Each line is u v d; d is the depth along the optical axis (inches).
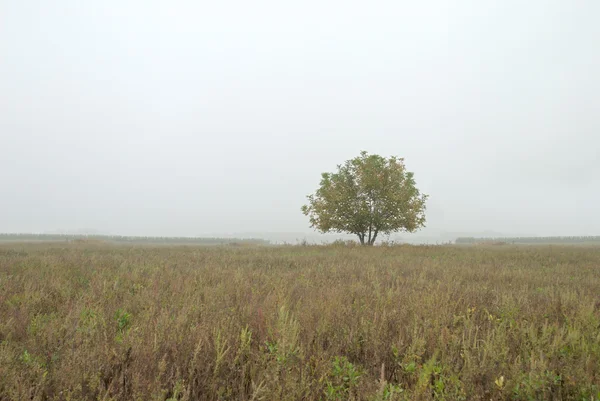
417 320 167.9
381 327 156.6
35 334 143.8
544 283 317.7
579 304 198.7
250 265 407.2
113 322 160.4
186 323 159.0
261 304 195.3
